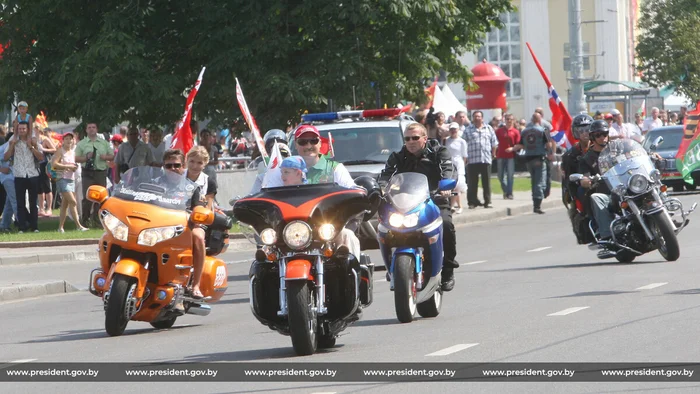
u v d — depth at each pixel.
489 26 72.19
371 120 43.75
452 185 26.86
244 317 29.47
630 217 36.00
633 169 35.81
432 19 63.69
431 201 25.88
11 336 27.75
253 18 61.22
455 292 31.81
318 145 22.45
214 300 28.41
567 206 38.19
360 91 61.81
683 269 33.75
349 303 22.06
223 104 63.34
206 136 58.88
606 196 36.28
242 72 61.41
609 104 103.00
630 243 36.12
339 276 22.05
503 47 155.25
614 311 25.69
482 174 66.12
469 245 48.84
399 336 23.84
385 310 28.92
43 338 26.94
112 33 60.22
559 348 21.09
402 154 27.39
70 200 54.78
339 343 23.42
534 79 155.38
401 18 63.50
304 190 21.61
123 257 26.30
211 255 28.55
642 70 125.25
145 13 61.81
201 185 30.25
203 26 62.56
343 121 43.72
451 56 70.12
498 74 111.25
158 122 64.94
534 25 155.00
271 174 22.20
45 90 64.12
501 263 40.28
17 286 37.00
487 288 32.34
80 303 34.84
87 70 60.09
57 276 41.56
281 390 18.28
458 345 22.05
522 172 107.44
